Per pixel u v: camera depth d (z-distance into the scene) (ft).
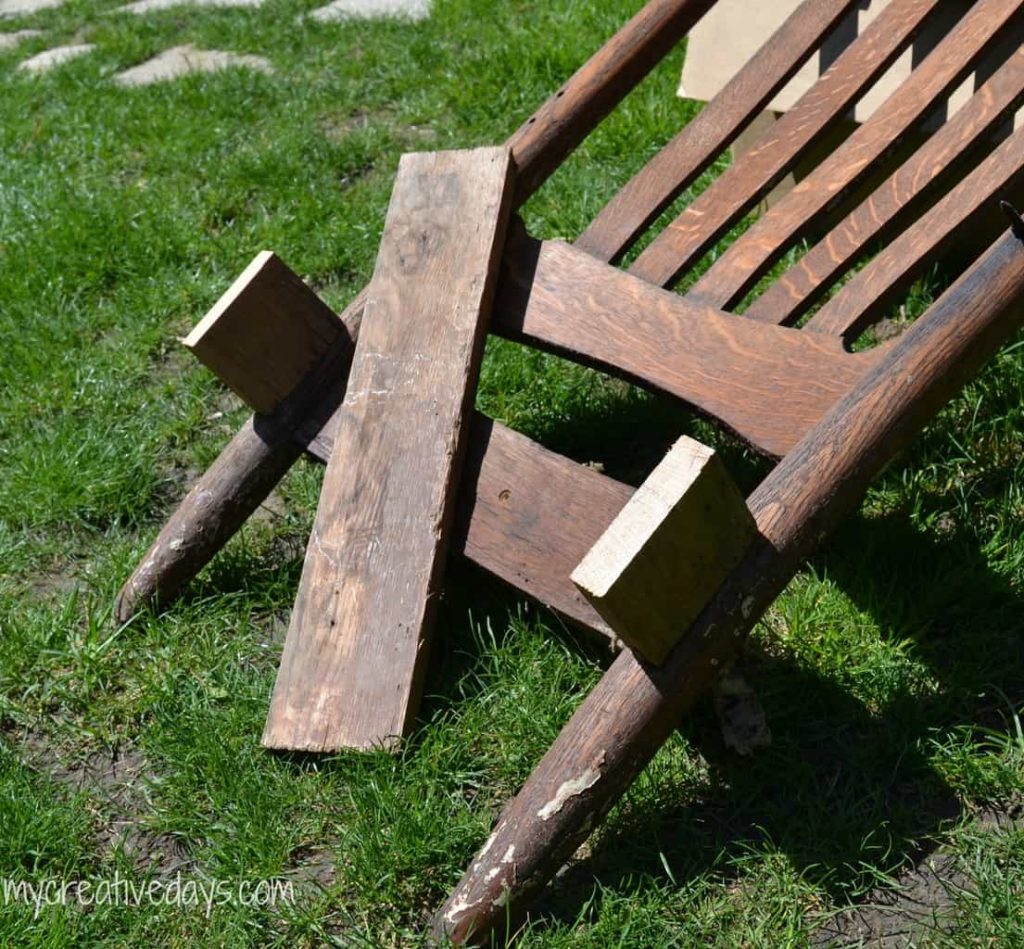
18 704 8.64
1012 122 10.48
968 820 6.81
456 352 8.48
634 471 10.03
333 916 6.92
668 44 9.71
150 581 9.12
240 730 8.05
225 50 20.76
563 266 9.05
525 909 6.53
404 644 7.76
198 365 12.48
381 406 8.54
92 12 25.86
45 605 9.46
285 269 8.93
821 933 6.43
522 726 7.68
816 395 7.93
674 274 9.44
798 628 7.94
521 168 9.50
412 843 6.98
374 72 18.03
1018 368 9.46
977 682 7.46
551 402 10.69
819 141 9.60
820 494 6.60
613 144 14.23
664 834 7.04
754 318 8.89
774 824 6.97
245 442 9.10
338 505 8.33
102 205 14.94
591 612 7.64
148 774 8.04
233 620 9.16
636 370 8.52
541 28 17.30
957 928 6.26
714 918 6.53
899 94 9.31
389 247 9.09
